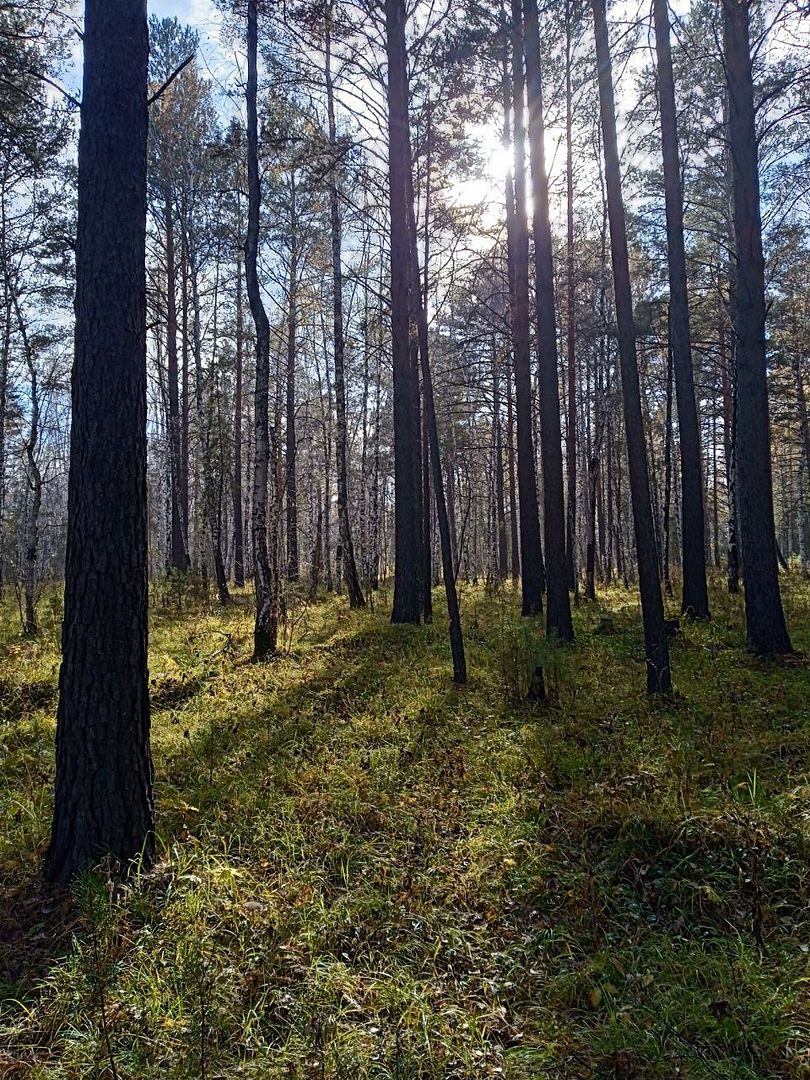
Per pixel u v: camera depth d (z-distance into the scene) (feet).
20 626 52.54
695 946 13.21
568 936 13.64
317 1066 10.34
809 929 13.34
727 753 20.79
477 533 148.56
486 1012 11.78
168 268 74.59
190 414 90.43
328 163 50.26
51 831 16.01
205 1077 10.12
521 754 22.11
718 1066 10.43
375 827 17.88
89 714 15.42
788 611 46.29
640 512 28.19
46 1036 11.15
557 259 68.18
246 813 18.31
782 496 134.92
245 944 13.14
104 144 15.92
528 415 51.88
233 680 32.60
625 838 16.38
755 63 42.22
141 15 16.62
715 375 74.02
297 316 80.69
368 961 12.91
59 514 133.80
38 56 44.27
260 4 39.14
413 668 33.91
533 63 40.01
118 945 12.91
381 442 100.99
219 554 64.69
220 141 59.57
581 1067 10.59
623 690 28.94
